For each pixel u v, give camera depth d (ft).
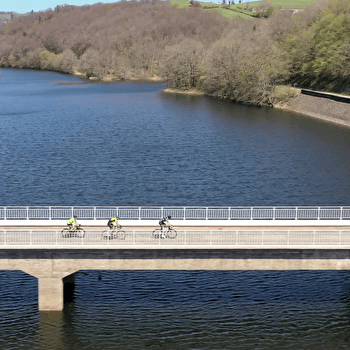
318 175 297.33
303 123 461.78
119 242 139.64
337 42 566.77
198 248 136.77
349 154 346.13
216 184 281.13
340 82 552.00
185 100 629.51
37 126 458.09
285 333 136.98
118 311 146.20
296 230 145.79
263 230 139.85
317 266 139.54
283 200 255.29
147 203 250.16
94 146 374.43
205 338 134.82
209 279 164.96
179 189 272.10
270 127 442.50
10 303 149.48
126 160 332.80
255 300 152.66
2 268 138.82
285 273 169.17
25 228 151.64
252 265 139.44
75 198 256.52
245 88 597.93
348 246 137.08
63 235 143.74
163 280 163.94
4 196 258.16
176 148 367.04
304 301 152.25
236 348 131.34
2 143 382.83
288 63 627.87
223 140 391.65
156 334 136.36
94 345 131.95
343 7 645.10
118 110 552.41
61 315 142.61
